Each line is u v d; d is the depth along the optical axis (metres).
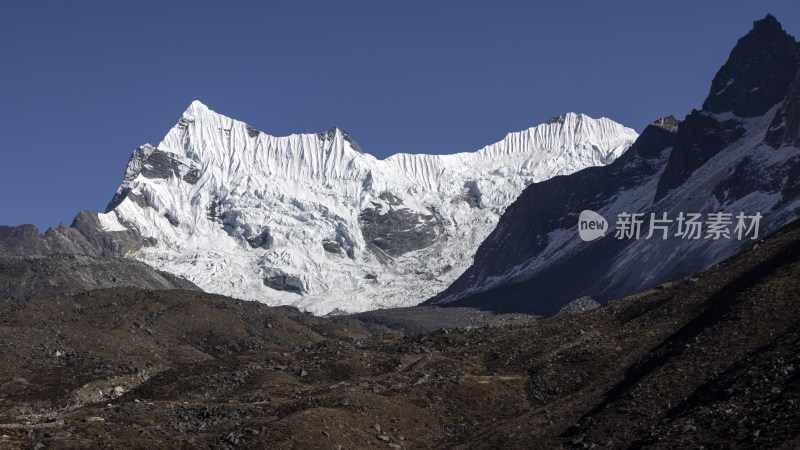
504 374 135.25
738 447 83.75
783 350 101.88
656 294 152.00
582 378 126.19
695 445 87.56
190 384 137.38
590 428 103.62
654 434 94.06
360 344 165.50
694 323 128.38
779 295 118.31
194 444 97.31
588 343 137.38
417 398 123.94
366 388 127.06
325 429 104.88
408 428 114.81
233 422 107.94
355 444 104.81
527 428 110.69
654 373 113.25
